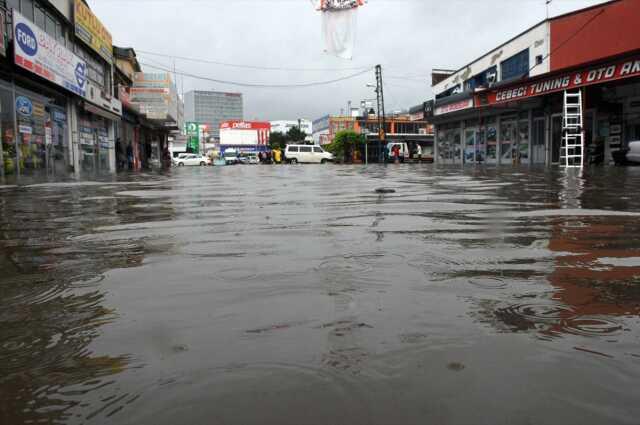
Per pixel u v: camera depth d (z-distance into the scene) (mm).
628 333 1277
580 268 2033
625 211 4156
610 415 872
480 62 29203
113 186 8922
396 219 3668
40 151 15391
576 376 1022
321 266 2074
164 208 4789
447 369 1054
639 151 16500
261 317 1407
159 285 1803
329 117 78125
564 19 21250
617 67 15945
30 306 1564
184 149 76250
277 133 105625
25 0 14070
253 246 2572
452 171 15336
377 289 1703
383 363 1083
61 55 15398
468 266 2068
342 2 22906
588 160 18969
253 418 864
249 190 7434
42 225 3594
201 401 927
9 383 1019
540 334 1267
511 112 26047
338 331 1284
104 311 1500
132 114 30297
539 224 3365
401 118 75062
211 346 1194
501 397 933
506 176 10938
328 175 13641
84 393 969
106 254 2438
